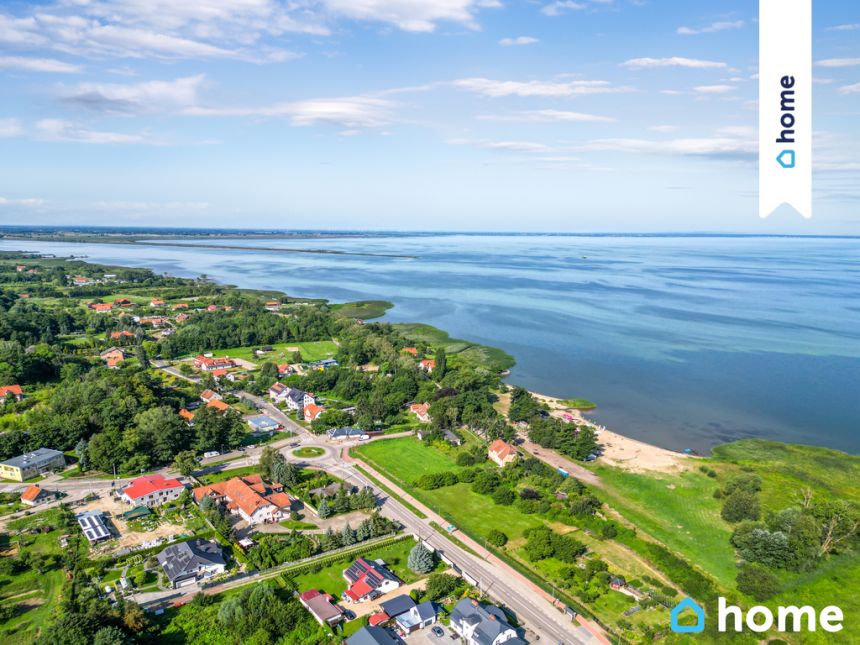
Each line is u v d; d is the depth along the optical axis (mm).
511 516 146875
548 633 105000
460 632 105312
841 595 117125
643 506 154250
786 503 156375
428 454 185250
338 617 106875
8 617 104062
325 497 152750
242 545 129500
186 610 108125
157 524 137500
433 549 130375
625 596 115812
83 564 119625
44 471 163125
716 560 130125
